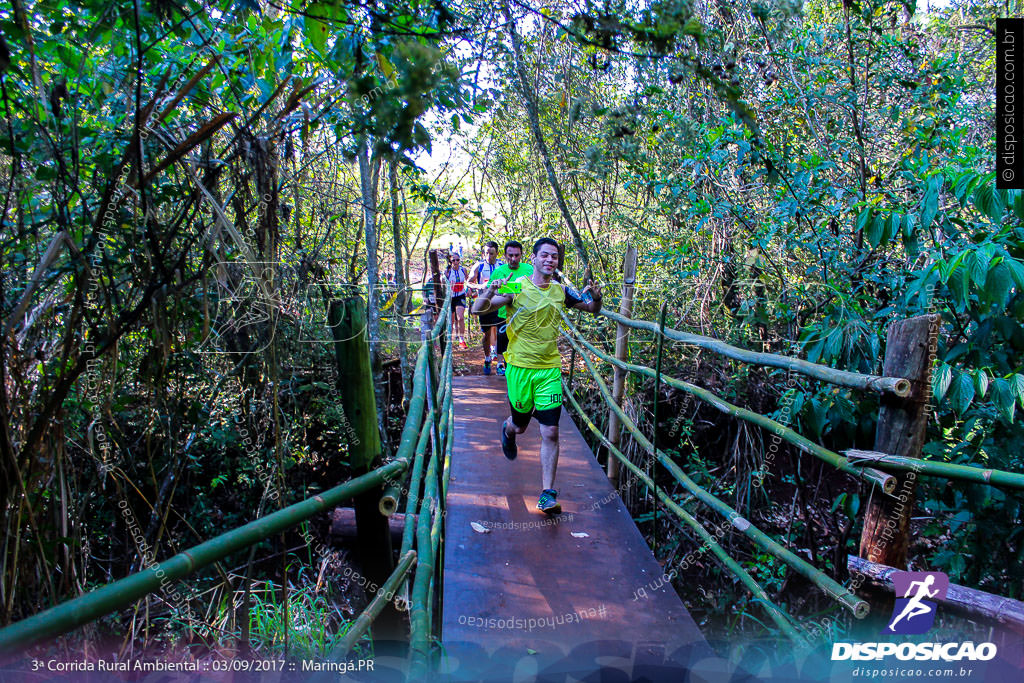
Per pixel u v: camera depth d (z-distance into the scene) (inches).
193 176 104.1
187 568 49.7
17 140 98.0
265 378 158.2
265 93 108.8
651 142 166.7
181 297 110.7
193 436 155.3
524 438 233.1
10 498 95.8
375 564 98.2
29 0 103.3
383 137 59.7
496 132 283.4
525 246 337.7
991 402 130.8
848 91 193.6
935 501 140.6
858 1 191.8
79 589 110.5
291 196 125.6
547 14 70.6
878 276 168.2
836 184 193.6
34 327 112.1
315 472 243.0
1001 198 114.0
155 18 96.0
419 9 77.9
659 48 64.2
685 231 246.1
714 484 227.9
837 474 217.0
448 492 181.2
